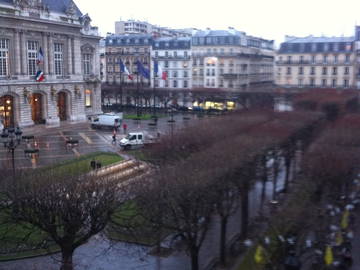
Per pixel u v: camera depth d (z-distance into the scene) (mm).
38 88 83812
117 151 63125
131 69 146375
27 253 30828
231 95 116125
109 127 83812
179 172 31391
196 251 27484
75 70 93562
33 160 54969
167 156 41125
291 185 47062
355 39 122500
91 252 31781
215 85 138125
